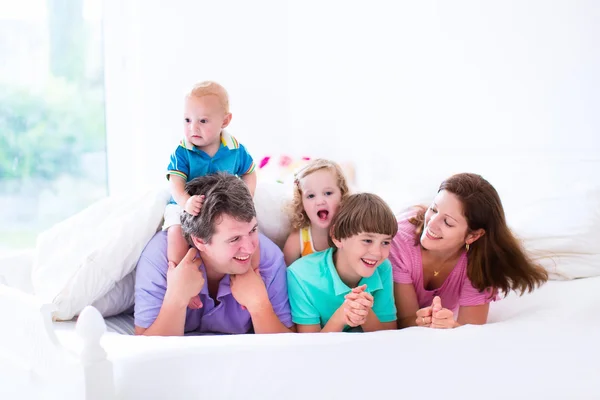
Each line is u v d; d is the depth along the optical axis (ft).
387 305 5.03
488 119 8.43
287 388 3.69
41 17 9.77
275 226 5.81
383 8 9.56
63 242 5.17
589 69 7.39
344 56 10.18
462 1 8.58
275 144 11.03
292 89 10.98
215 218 4.58
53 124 9.98
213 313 5.04
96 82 10.23
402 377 3.78
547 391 3.76
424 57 9.12
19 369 3.99
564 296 5.30
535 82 7.91
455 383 3.79
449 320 4.44
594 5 7.30
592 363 3.95
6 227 9.80
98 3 10.13
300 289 5.00
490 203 4.83
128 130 10.40
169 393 3.67
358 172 10.07
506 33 8.16
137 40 10.19
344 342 3.91
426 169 8.97
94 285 4.85
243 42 10.68
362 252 4.73
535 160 7.74
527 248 6.33
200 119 5.27
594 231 6.38
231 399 3.66
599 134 7.35
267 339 3.97
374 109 9.80
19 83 9.71
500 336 4.18
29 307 3.76
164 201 5.28
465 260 5.16
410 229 5.32
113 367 3.70
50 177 10.03
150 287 4.86
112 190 10.43
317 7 10.48
